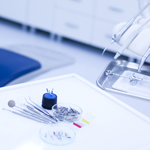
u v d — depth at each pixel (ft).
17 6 14.94
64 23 13.58
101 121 3.86
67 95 4.48
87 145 3.35
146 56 4.39
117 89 4.90
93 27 12.74
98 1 12.26
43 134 3.43
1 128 3.48
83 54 12.75
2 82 6.40
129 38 4.44
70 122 3.76
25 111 3.88
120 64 5.79
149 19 4.39
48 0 13.78
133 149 3.38
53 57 11.94
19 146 3.21
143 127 3.84
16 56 7.65
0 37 13.65
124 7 11.64
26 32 14.92
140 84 5.16
